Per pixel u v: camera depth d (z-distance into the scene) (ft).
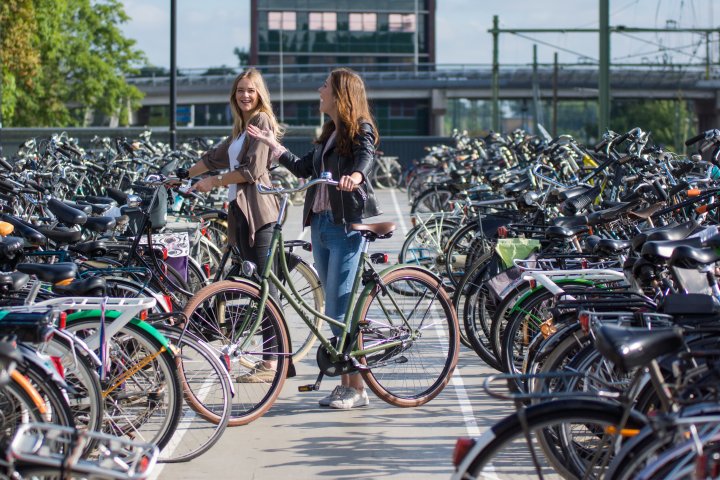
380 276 20.49
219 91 287.48
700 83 289.12
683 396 12.30
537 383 15.72
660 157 32.83
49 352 15.07
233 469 17.10
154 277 21.34
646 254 15.05
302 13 299.79
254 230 22.00
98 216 21.83
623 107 384.68
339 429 19.47
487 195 35.99
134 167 48.83
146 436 16.55
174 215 29.27
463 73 287.69
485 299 22.27
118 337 16.47
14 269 17.33
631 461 11.58
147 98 289.33
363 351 20.31
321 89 20.63
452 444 18.51
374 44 302.66
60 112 177.68
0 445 12.85
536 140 54.19
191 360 17.97
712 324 13.93
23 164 40.60
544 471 15.03
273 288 21.85
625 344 11.62
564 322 16.21
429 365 21.03
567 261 20.27
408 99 292.61
